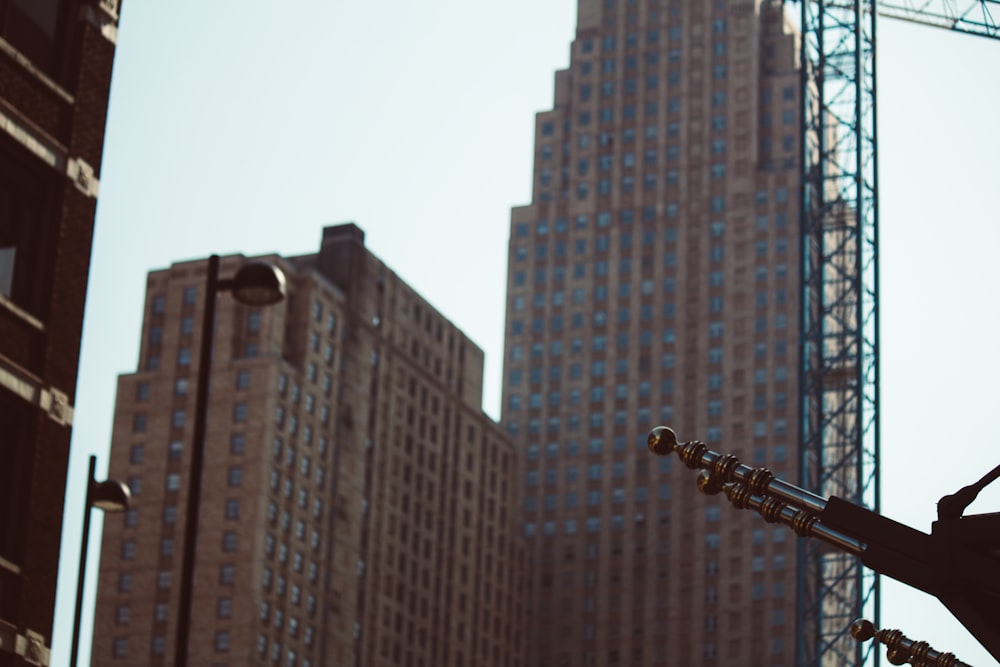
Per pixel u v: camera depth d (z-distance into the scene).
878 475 152.50
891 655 26.27
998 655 20.81
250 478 195.38
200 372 46.66
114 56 52.16
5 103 46.97
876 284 157.38
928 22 157.75
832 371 157.00
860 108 161.62
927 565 21.14
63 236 48.84
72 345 48.78
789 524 22.30
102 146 51.09
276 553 195.62
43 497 46.91
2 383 45.75
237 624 189.75
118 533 197.75
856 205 159.88
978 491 21.28
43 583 46.50
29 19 49.34
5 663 44.69
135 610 193.75
